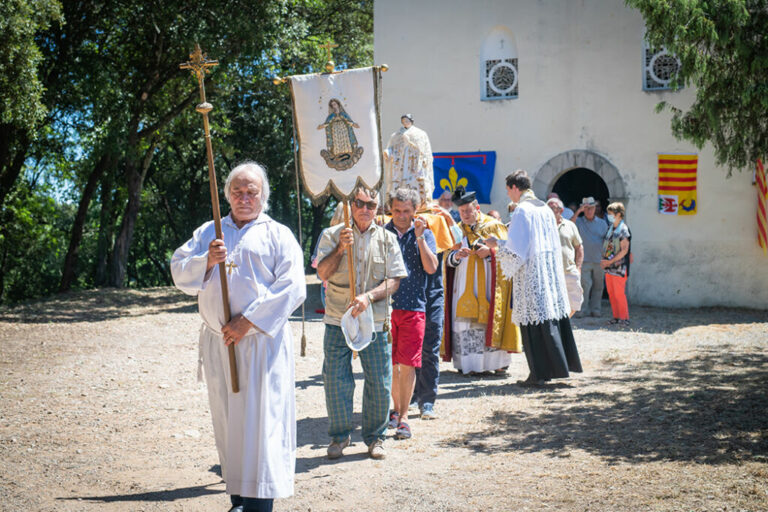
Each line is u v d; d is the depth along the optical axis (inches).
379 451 195.3
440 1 596.4
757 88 372.2
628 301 554.6
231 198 151.4
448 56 596.1
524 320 277.4
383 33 612.1
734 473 170.7
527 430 218.2
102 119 667.4
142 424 239.0
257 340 145.8
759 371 293.3
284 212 1227.2
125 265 831.1
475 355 304.8
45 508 161.8
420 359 215.3
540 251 276.4
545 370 279.6
